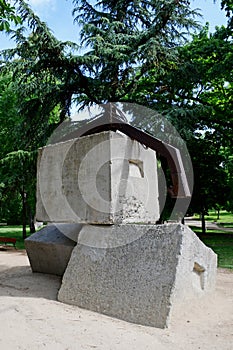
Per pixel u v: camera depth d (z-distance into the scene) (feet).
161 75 47.37
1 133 61.72
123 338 11.76
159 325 12.94
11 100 62.08
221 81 55.01
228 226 99.91
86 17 47.80
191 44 51.90
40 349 10.83
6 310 14.62
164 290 13.69
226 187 66.13
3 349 10.78
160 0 39.65
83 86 43.75
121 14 46.60
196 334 12.46
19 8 38.37
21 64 42.65
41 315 14.05
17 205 96.07
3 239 45.70
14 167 46.06
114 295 14.83
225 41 50.57
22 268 27.12
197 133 56.80
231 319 14.32
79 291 16.21
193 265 15.69
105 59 41.83
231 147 60.95
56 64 42.27
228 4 46.57
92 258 16.92
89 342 11.39
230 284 21.81
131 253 15.79
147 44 38.78
